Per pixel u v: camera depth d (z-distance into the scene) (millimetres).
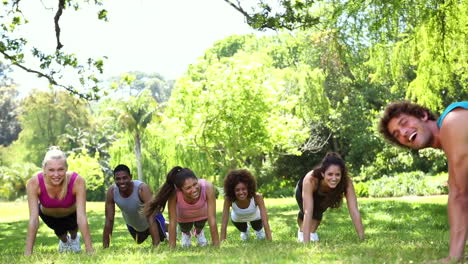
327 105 37406
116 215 21438
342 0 14820
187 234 8852
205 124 32250
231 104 32062
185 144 34812
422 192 30562
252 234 12125
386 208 16672
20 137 59562
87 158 41438
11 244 13211
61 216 7863
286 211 19609
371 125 40156
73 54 15992
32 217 7219
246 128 32438
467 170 4516
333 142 44594
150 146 38844
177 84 32531
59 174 7078
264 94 32062
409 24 15250
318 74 37188
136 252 6441
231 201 9406
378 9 14398
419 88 16703
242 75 31688
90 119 56719
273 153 39281
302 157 43750
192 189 7812
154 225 8656
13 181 54156
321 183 7773
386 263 4754
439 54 16016
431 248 5797
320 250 5781
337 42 15812
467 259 4668
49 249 10383
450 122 4555
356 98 41219
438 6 15188
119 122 40000
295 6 13516
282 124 33969
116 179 8773
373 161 40594
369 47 16156
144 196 8930
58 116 57344
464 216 4656
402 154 38219
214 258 5492
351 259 4961
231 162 34469
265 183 40469
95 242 12148
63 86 16094
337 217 15094
